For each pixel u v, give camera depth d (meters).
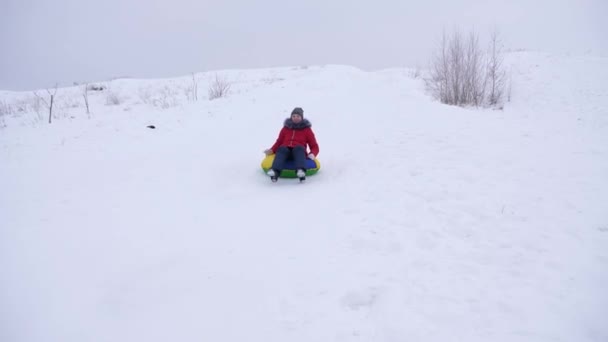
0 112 12.27
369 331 2.26
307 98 11.62
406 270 2.87
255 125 8.78
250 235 3.66
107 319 2.49
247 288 2.79
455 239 3.28
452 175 4.67
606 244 3.02
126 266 3.14
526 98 11.75
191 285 2.85
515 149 5.52
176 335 2.33
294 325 2.36
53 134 8.47
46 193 4.87
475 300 2.46
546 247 3.04
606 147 5.56
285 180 5.43
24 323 2.42
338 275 2.87
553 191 4.05
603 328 2.16
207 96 13.30
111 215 4.19
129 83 18.89
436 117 7.68
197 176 5.58
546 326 2.19
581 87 11.91
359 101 10.78
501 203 3.85
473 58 12.16
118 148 7.20
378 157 5.69
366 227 3.61
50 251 3.36
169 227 3.89
